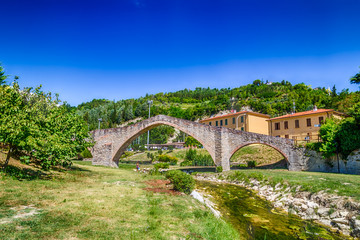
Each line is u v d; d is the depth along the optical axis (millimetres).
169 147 75812
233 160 46031
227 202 17219
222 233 8578
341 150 25781
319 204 14102
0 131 11742
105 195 12070
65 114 20578
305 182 18219
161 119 40156
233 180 28188
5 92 13641
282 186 19609
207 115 134875
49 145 14914
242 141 33969
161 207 10656
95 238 6383
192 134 37375
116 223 7805
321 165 28219
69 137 19500
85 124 22766
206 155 54188
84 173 22344
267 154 42969
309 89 150875
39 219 7438
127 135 43000
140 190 14656
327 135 27219
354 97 51531
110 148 44188
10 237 5906
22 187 11664
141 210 9719
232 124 58406
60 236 6293
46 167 16281
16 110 12891
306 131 42906
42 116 16375
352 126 24750
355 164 24062
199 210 11047
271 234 10680
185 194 14883
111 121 149875
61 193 11641
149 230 7418
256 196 19625
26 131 12883
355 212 11555
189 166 49938
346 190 14195
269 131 49500
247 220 12789
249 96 165625
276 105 111688
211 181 29984
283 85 189250
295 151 30953
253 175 26000
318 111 42406
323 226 11922
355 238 10266
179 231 7762
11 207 8422
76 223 7414
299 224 12180
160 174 27906
